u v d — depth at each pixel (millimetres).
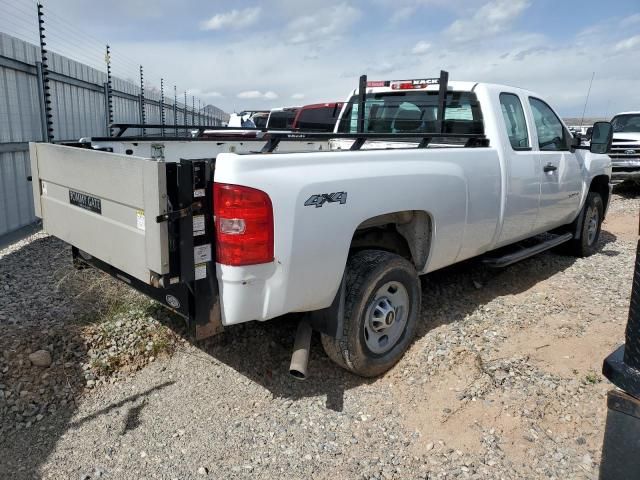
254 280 2850
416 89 5234
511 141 4906
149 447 2988
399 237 4027
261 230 2793
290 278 2969
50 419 3193
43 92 7562
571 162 5836
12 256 5672
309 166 3021
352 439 3088
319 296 3199
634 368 1813
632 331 1813
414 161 3688
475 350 3891
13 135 6992
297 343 3396
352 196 3201
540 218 5402
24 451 2932
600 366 3639
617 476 1875
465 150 4188
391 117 5605
